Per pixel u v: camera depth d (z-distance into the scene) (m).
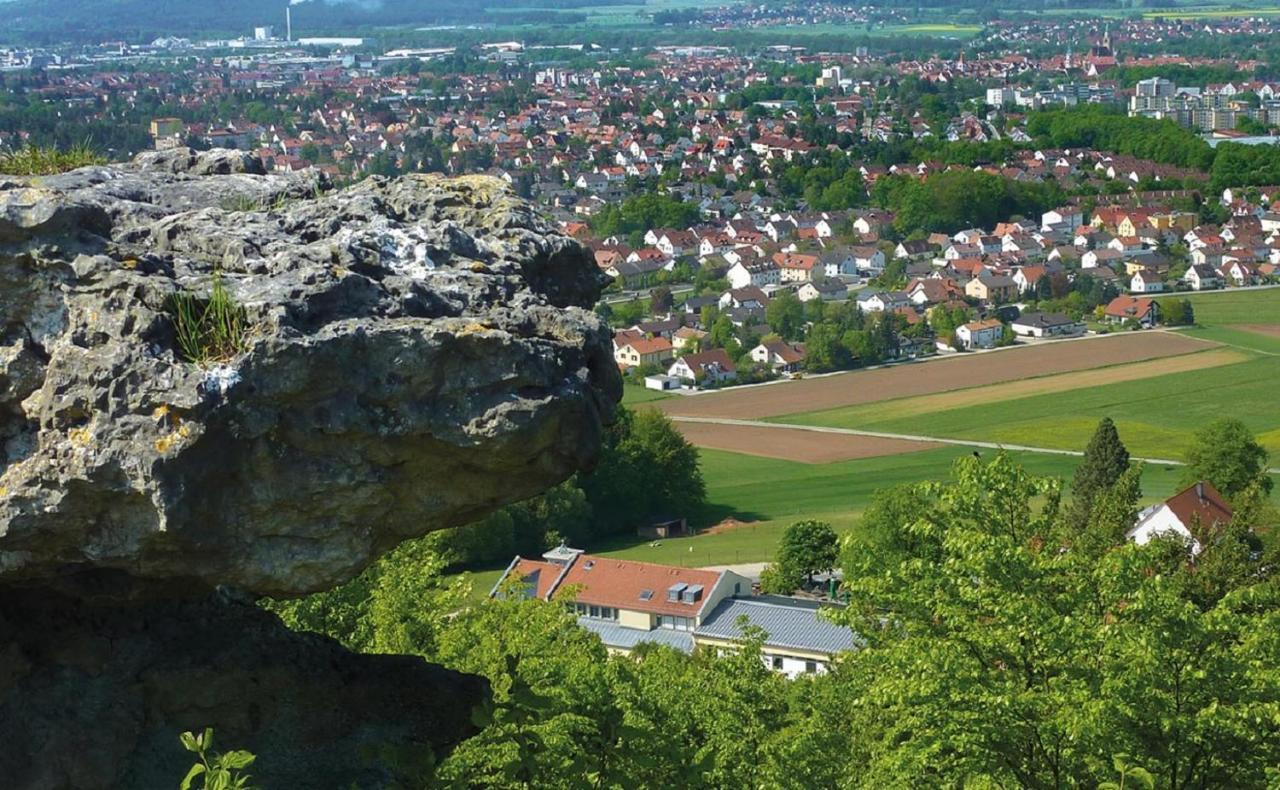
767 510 90.25
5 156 13.65
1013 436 106.00
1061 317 145.88
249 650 12.36
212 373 9.80
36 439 10.22
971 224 198.50
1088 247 183.12
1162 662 15.25
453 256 11.56
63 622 11.59
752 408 119.31
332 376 10.12
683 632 64.12
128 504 10.01
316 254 10.93
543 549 81.12
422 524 10.98
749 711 22.02
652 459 88.06
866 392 123.06
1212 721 14.88
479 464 10.73
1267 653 15.81
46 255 10.21
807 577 72.25
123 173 12.59
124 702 11.52
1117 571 16.81
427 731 12.68
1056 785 15.98
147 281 10.08
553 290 12.46
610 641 64.06
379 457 10.44
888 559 20.41
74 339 10.14
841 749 21.69
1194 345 134.62
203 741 10.07
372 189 12.73
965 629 17.11
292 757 12.09
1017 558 17.00
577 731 13.56
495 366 10.44
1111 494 46.09
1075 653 16.11
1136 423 107.69
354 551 10.72
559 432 10.76
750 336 140.62
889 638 19.83
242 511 10.28
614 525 87.69
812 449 104.94
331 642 13.15
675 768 14.92
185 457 9.81
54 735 11.13
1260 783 15.56
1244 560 34.00
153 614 12.08
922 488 20.36
